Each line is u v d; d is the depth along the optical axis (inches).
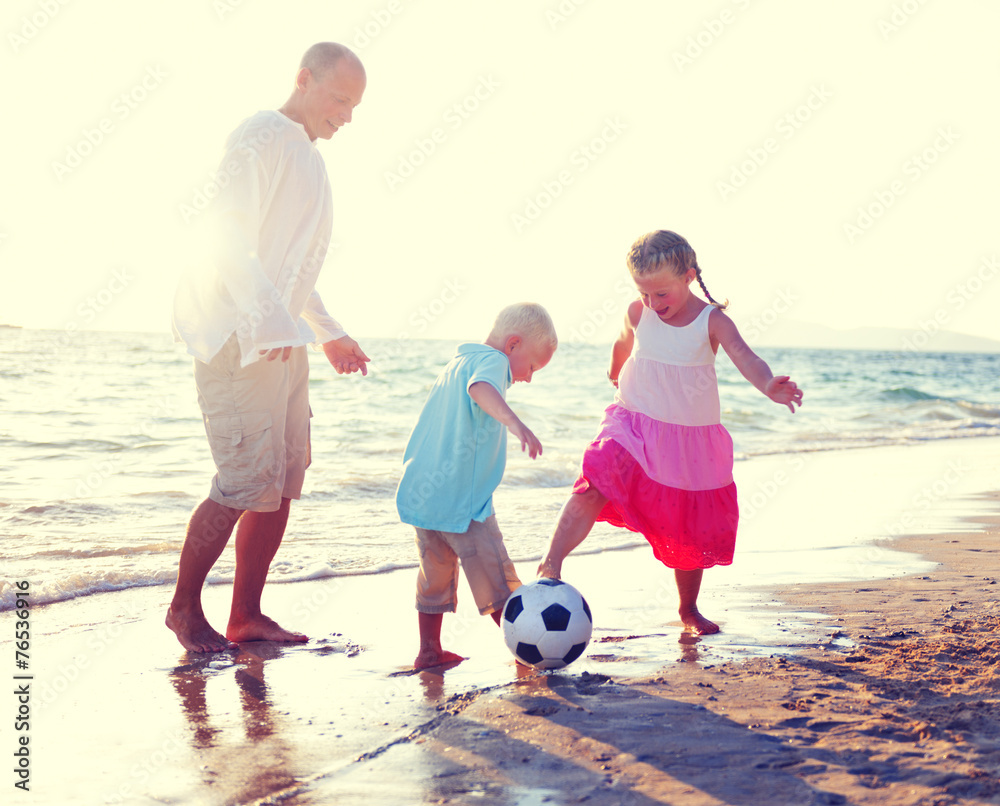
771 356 2864.2
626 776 68.9
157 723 88.9
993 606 134.5
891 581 158.1
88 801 69.3
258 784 71.6
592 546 204.4
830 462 402.6
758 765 69.8
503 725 83.0
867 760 69.9
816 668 100.4
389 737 82.7
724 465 121.4
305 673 108.4
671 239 117.9
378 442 468.8
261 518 126.0
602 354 1875.0
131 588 162.2
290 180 119.9
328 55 120.9
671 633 123.1
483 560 110.1
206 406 120.6
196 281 119.5
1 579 163.0
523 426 102.9
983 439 544.7
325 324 138.0
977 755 69.9
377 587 164.6
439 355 1515.7
